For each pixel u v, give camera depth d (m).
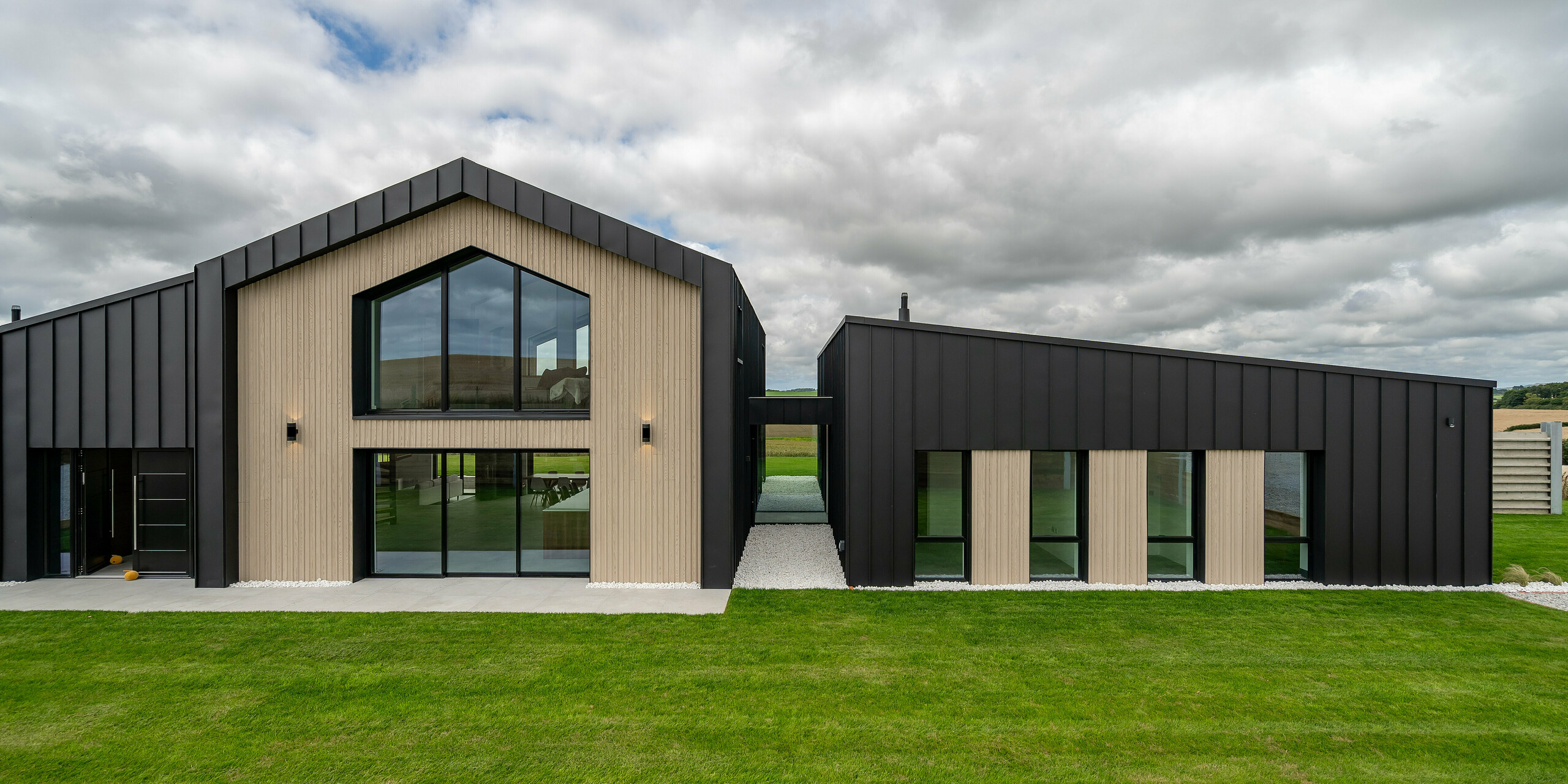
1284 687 5.79
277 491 9.35
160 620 7.57
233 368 9.30
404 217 9.30
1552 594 8.80
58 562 9.79
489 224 9.41
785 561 10.98
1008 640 7.00
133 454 9.79
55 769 4.49
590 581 9.37
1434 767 4.54
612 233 9.20
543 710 5.35
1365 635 7.15
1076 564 9.63
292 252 9.19
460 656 6.52
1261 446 9.42
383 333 9.73
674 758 4.64
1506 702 5.49
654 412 9.33
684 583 9.32
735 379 9.62
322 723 5.14
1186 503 9.63
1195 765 4.56
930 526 9.67
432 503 9.79
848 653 6.62
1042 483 9.58
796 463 27.94
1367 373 9.43
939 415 9.40
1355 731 5.02
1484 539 9.38
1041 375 9.45
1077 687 5.80
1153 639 7.02
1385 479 9.41
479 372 9.70
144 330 9.38
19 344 9.51
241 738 4.91
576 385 9.59
